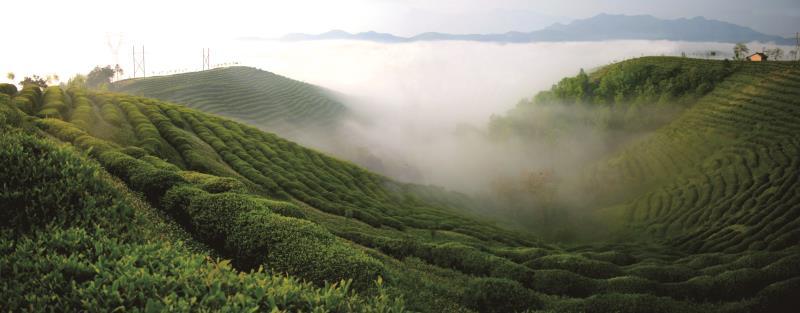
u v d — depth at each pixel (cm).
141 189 2045
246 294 777
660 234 7838
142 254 893
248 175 4534
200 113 6569
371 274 1386
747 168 8981
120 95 6159
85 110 4641
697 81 13575
